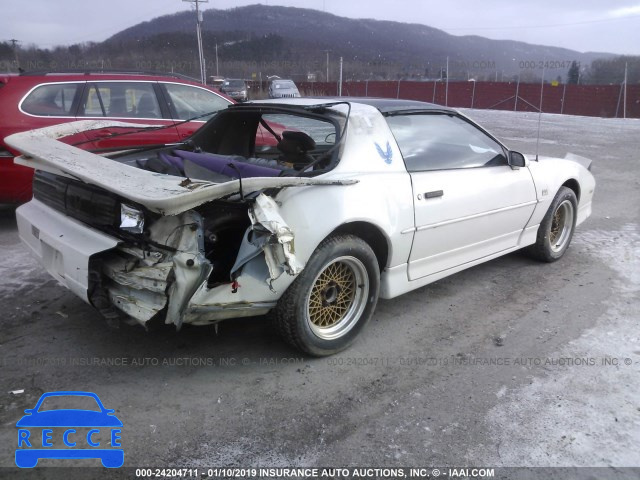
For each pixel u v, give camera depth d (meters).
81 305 3.90
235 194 2.73
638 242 5.93
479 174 4.09
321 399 2.88
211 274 2.88
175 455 2.43
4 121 5.39
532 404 2.88
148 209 2.57
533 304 4.19
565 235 5.27
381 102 3.83
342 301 3.39
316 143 3.83
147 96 6.27
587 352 3.45
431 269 3.88
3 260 4.80
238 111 4.19
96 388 2.90
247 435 2.57
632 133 18.45
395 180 3.46
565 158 5.62
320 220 2.98
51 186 3.32
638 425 2.72
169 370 3.10
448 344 3.53
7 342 3.36
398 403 2.86
